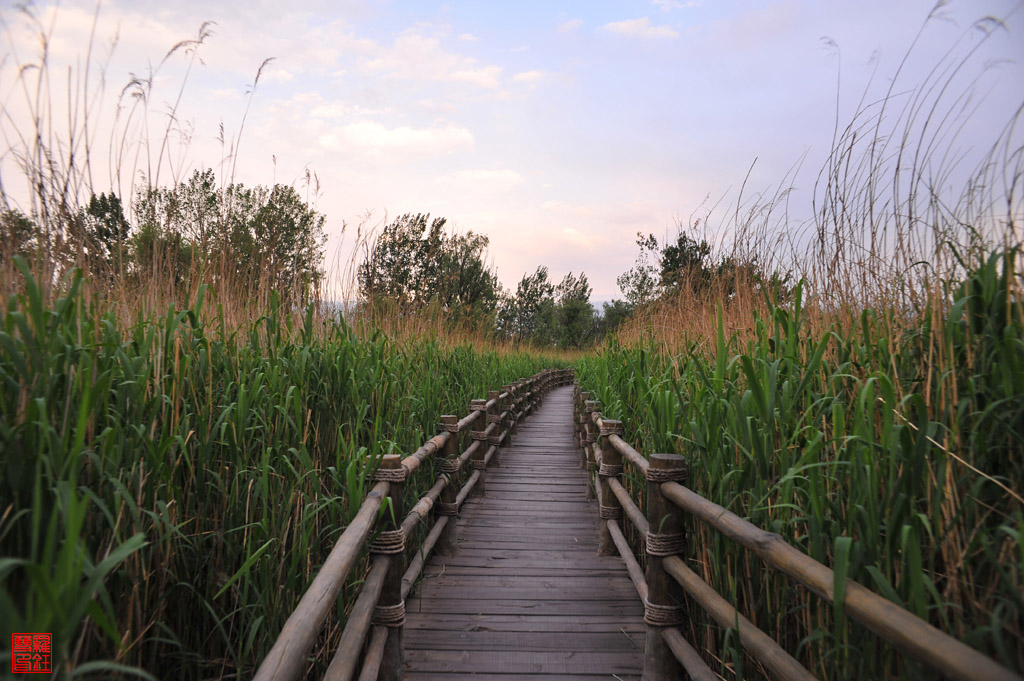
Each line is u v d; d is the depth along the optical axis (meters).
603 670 2.87
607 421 4.48
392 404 3.95
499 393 8.47
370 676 2.15
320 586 1.60
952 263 2.04
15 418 1.52
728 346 3.12
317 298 4.00
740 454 2.40
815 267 2.79
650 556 2.64
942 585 1.58
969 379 1.67
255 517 2.35
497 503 6.05
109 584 1.66
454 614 3.46
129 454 1.80
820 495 1.74
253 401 2.63
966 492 1.56
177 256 3.01
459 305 8.20
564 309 34.41
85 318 2.05
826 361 2.28
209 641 2.11
